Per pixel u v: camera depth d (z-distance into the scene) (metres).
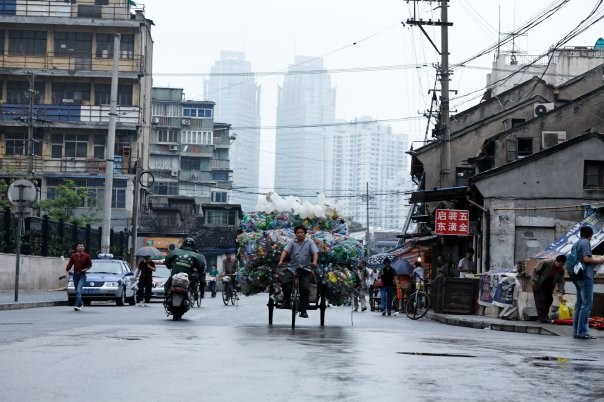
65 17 63.72
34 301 27.84
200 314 23.34
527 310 22.69
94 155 65.19
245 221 18.70
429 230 50.16
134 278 30.81
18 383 8.06
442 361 10.77
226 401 7.14
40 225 39.31
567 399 7.71
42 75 64.06
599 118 43.81
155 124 89.50
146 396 7.36
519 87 54.06
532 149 44.03
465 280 26.48
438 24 34.94
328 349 12.04
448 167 34.56
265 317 21.83
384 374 9.17
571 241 26.05
